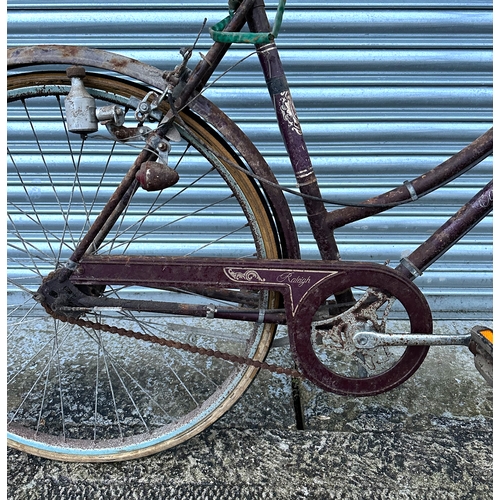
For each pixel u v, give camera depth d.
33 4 1.82
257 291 1.44
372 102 1.94
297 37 1.86
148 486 1.42
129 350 2.00
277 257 1.36
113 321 2.13
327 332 1.30
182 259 1.24
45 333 2.11
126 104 1.25
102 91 1.24
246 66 1.89
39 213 2.13
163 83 1.18
